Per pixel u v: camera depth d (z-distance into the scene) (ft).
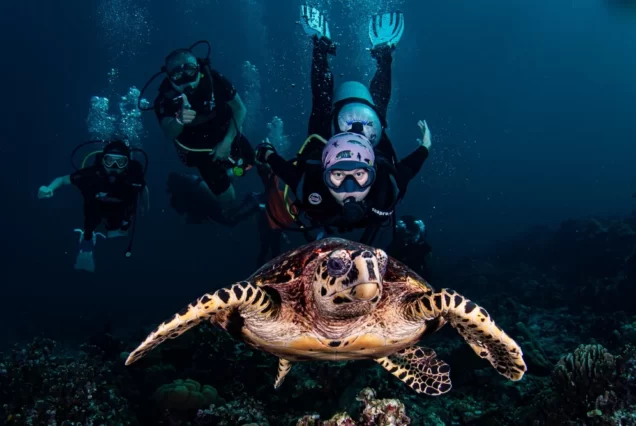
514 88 263.49
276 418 17.07
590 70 253.24
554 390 14.98
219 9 202.39
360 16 116.67
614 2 208.03
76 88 197.47
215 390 17.67
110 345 25.86
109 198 21.09
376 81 21.85
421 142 18.21
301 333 8.87
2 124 174.50
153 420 17.79
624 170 152.25
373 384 18.07
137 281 73.77
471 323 8.01
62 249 98.99
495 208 119.14
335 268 7.04
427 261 29.76
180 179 40.45
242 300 7.70
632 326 23.76
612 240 40.24
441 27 243.81
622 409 11.87
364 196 14.32
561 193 129.29
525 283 39.42
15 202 133.39
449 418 17.24
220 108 21.71
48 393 15.66
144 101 77.92
